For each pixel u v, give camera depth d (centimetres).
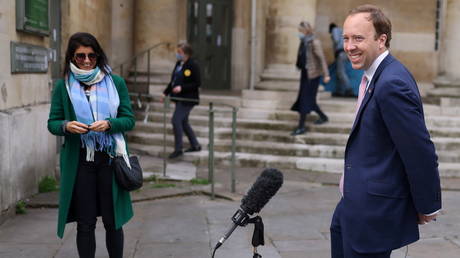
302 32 910
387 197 261
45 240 497
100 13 1067
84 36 372
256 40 1402
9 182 555
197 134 974
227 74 1430
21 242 491
